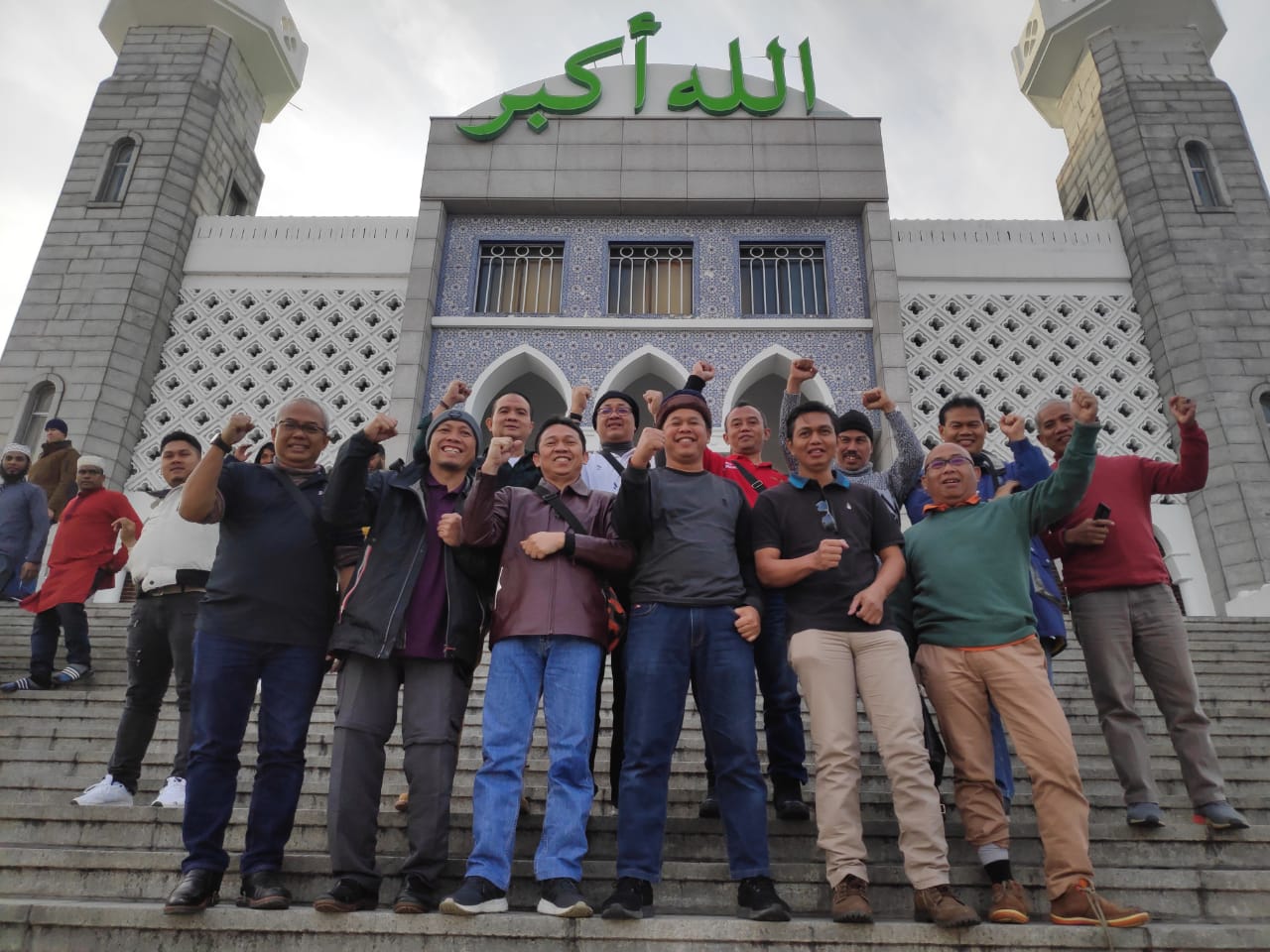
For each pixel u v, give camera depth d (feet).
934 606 11.64
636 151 39.06
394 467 12.21
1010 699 10.85
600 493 12.08
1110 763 15.57
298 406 12.14
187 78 42.73
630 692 10.68
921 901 9.87
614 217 39.04
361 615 10.77
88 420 35.32
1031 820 12.98
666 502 11.54
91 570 20.07
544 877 9.72
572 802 9.99
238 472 11.53
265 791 10.52
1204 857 11.78
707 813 12.48
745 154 39.04
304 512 11.54
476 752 16.01
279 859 10.44
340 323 38.40
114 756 13.93
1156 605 12.82
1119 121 41.83
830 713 10.59
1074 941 9.43
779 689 12.46
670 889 11.07
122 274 38.04
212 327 38.63
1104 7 43.65
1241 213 38.91
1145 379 37.29
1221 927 9.56
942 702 11.28
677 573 11.02
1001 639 11.13
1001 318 38.37
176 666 14.21
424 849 10.01
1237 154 40.42
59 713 18.22
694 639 10.81
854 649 10.98
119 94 42.39
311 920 9.52
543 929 9.36
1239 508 33.60
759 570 11.41
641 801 10.09
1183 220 38.68
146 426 36.76
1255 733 16.99
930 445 35.60
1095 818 12.69
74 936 9.61
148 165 40.55
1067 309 38.81
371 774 10.36
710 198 38.22
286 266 39.52
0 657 21.76
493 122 39.42
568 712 10.46
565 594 10.94
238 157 45.50
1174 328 36.94
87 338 36.81
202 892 9.73
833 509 11.71
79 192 39.93
